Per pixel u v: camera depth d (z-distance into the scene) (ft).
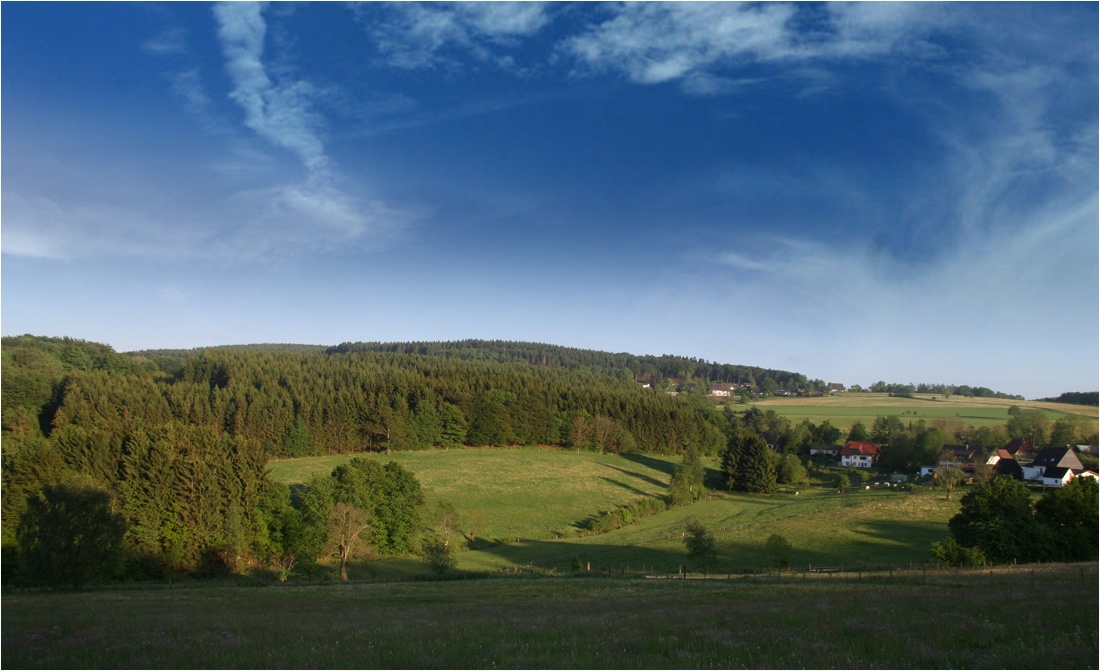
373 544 198.39
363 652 52.95
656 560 186.60
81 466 179.22
